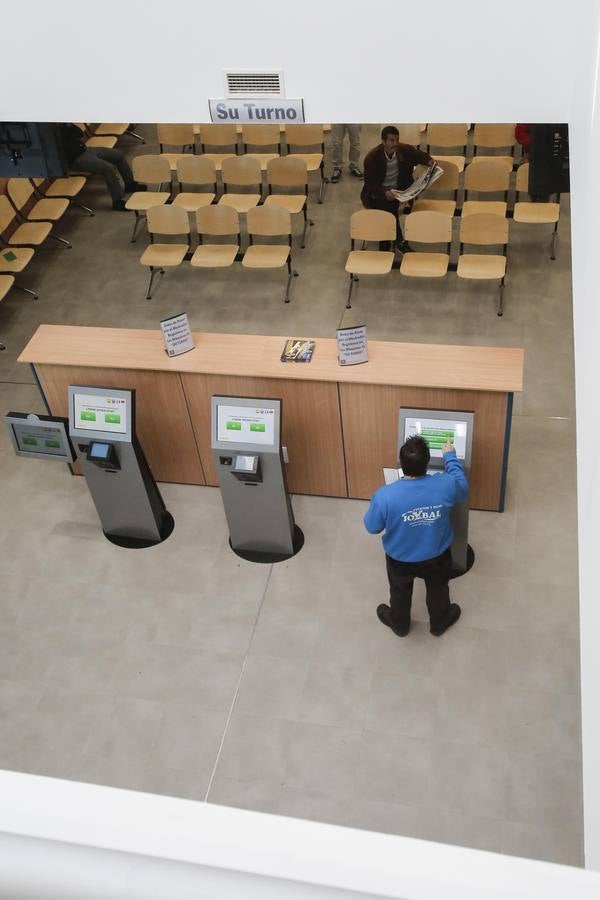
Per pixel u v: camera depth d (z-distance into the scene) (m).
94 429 5.41
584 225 2.77
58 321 7.77
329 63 3.76
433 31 3.61
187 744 4.75
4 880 0.55
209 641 5.23
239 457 5.16
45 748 4.80
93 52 3.88
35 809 0.60
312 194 9.01
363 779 4.52
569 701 4.75
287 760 4.63
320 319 7.51
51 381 5.89
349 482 5.95
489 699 4.79
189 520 5.98
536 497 5.85
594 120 2.72
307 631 5.23
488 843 4.24
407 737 4.67
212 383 5.65
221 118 4.02
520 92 3.73
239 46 3.78
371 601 5.36
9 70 3.97
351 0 3.57
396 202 7.77
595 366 2.26
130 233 8.80
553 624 5.12
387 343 5.56
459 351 5.44
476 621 5.16
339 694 4.89
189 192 9.31
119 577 5.64
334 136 8.84
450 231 7.34
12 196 8.30
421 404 5.39
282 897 0.54
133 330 5.94
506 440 5.38
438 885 0.54
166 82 3.92
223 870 0.55
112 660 5.18
